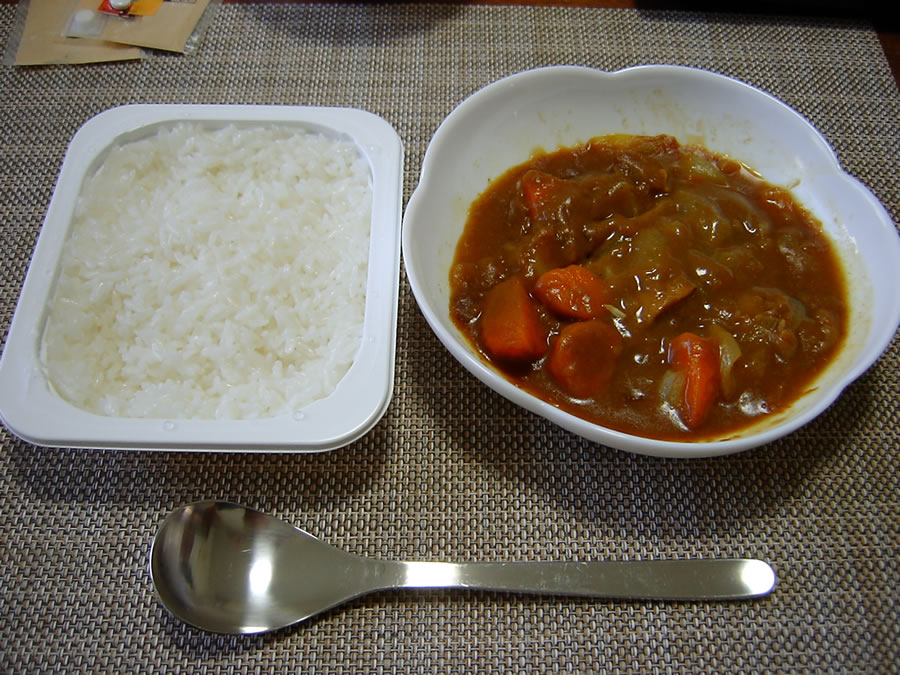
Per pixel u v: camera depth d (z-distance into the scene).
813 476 0.28
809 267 0.30
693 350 0.27
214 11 0.40
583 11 0.41
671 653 0.25
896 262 0.28
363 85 0.38
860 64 0.39
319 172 0.33
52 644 0.25
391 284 0.29
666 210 0.31
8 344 0.28
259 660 0.25
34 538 0.27
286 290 0.31
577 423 0.25
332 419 0.26
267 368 0.30
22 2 0.40
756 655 0.25
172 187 0.33
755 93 0.33
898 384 0.30
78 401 0.28
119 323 0.30
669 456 0.25
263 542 0.26
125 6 0.40
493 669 0.25
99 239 0.31
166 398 0.28
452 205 0.31
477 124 0.33
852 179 0.30
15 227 0.34
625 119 0.34
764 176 0.33
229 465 0.28
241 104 0.36
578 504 0.28
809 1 0.40
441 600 0.26
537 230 0.30
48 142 0.36
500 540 0.27
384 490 0.28
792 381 0.28
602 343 0.28
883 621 0.26
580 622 0.26
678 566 0.26
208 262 0.31
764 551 0.27
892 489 0.28
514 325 0.28
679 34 0.40
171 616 0.26
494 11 0.41
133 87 0.38
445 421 0.29
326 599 0.26
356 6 0.41
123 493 0.28
